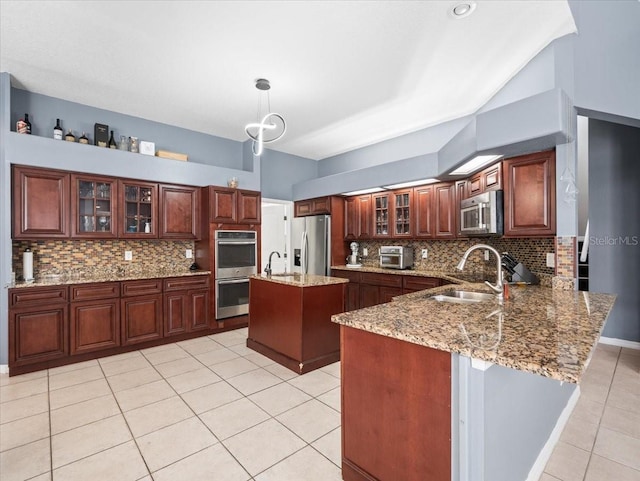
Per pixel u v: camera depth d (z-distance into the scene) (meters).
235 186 4.69
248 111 4.14
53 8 2.31
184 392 2.71
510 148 2.66
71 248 3.81
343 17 2.39
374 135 5.04
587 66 2.50
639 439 2.09
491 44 2.69
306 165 6.35
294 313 3.20
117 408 2.46
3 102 3.15
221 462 1.87
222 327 4.47
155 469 1.81
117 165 3.84
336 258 5.44
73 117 3.86
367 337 1.59
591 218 4.02
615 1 2.59
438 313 1.77
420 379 1.38
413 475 1.40
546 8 2.27
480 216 3.26
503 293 2.21
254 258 4.82
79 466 1.83
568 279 2.62
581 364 1.03
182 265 4.63
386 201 5.01
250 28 2.52
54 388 2.79
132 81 3.37
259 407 2.47
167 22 2.46
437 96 3.69
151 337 3.83
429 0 2.22
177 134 4.68
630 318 3.79
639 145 3.74
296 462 1.87
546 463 1.87
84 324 3.40
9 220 3.14
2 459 1.89
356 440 1.65
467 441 1.22
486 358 1.13
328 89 3.53
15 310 3.06
